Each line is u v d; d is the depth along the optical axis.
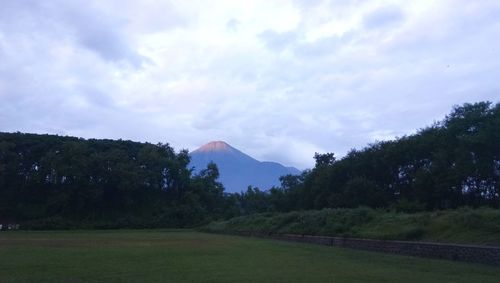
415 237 29.06
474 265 21.05
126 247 32.78
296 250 31.02
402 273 18.44
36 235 53.34
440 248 24.75
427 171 46.94
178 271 18.77
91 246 33.56
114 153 88.06
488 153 42.69
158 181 93.81
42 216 83.81
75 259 23.41
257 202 93.50
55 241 40.22
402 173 53.72
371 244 31.17
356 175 57.56
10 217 82.81
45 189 88.38
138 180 86.88
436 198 47.62
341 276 17.56
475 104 46.94
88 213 87.69
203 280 16.25
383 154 54.31
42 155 87.56
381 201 52.88
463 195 46.66
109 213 89.38
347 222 39.06
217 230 67.62
